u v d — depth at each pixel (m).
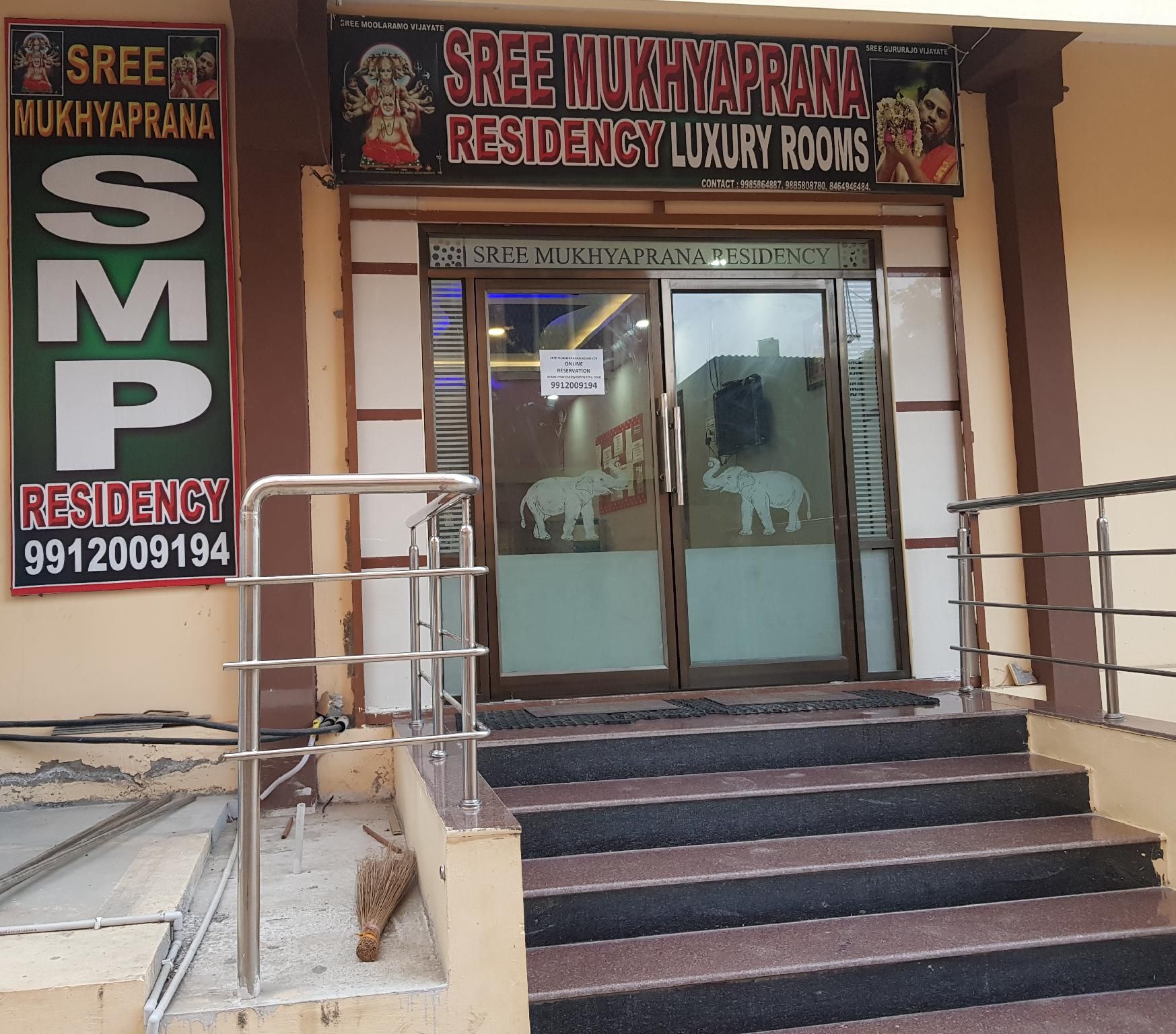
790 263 4.92
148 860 3.16
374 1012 2.27
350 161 4.45
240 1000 2.25
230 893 3.08
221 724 4.10
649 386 4.79
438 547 3.13
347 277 4.41
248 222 4.32
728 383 4.87
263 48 4.26
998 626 4.93
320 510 4.40
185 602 4.27
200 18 4.43
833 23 4.91
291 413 4.29
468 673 2.51
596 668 4.66
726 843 3.34
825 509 4.91
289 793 4.18
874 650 4.89
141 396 4.28
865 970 2.70
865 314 4.98
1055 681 4.86
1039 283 4.95
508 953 2.33
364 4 4.53
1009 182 4.98
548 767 3.58
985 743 3.90
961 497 4.96
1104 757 3.56
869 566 4.91
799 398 4.92
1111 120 5.21
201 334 4.33
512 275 4.65
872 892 3.08
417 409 4.49
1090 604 4.91
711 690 4.72
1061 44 4.66
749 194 4.80
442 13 4.59
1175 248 5.21
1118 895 3.19
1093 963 2.84
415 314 4.52
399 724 4.11
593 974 2.64
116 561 4.23
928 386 4.98
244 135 4.27
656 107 4.72
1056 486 4.88
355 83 4.47
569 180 4.62
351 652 4.34
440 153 4.52
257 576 2.26
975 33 4.89
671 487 4.74
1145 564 5.04
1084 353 5.07
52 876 3.05
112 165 4.31
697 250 4.84
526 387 4.67
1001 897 3.16
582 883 2.93
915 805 3.48
